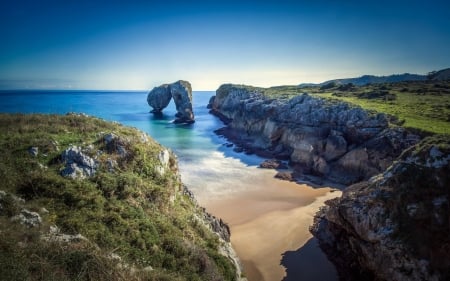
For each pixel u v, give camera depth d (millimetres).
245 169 50406
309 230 29328
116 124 29312
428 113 47969
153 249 15219
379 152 41625
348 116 50625
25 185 15969
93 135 24094
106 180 18453
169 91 132250
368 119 47094
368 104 58094
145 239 15555
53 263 10617
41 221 13062
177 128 93625
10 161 17812
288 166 52812
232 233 28594
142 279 12125
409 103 59406
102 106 147875
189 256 15977
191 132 86750
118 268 11945
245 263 24016
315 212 33438
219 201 36312
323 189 41125
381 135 43094
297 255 25234
